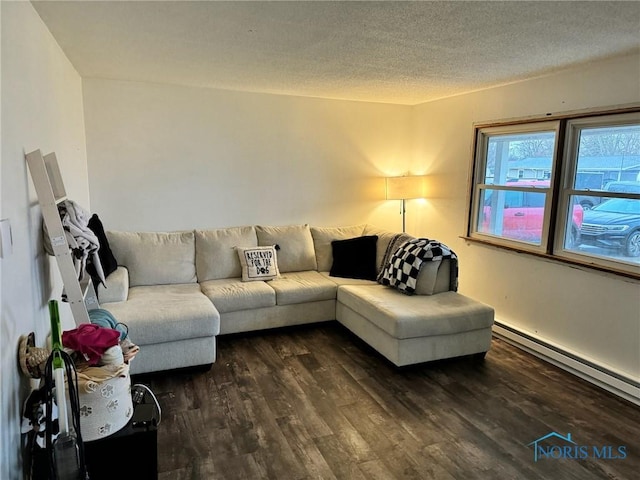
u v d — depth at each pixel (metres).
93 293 2.56
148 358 2.98
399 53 2.85
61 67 2.80
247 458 2.22
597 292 3.12
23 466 1.65
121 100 3.92
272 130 4.52
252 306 3.72
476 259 4.29
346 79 3.70
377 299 3.46
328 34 2.46
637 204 2.89
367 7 2.04
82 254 2.19
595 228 3.19
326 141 4.78
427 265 3.59
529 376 3.17
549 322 3.51
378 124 4.99
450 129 4.58
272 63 3.17
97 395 1.59
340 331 4.00
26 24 1.92
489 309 3.34
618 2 1.94
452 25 2.28
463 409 2.71
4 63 1.57
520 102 3.73
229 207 4.46
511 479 2.11
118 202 4.05
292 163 4.66
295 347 3.62
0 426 1.38
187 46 2.74
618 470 2.18
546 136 3.57
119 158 4.00
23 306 1.71
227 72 3.49
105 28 2.38
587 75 3.14
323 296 3.98
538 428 2.53
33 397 1.61
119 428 1.66
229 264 4.14
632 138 2.92
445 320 3.18
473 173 4.29
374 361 3.38
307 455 2.25
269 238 4.41
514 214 3.92
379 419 2.59
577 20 2.19
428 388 2.97
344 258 4.32
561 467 2.20
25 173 1.82
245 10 2.10
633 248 2.94
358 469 2.16
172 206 4.24
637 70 2.82
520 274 3.78
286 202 4.70
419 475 2.12
